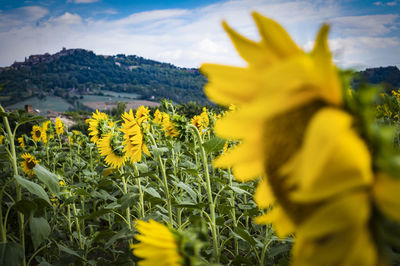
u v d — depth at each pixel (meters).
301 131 0.53
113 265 3.44
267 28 0.57
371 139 0.48
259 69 0.59
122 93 167.50
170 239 0.85
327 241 0.50
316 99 0.52
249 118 0.52
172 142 5.15
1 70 153.62
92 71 184.38
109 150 4.16
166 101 5.91
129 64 192.62
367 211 0.46
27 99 139.25
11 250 2.41
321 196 0.46
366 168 0.45
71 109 130.75
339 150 0.45
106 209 3.13
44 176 2.66
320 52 0.47
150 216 3.10
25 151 7.38
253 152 0.68
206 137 6.27
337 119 0.47
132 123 3.46
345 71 0.50
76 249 4.09
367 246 0.47
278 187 0.59
